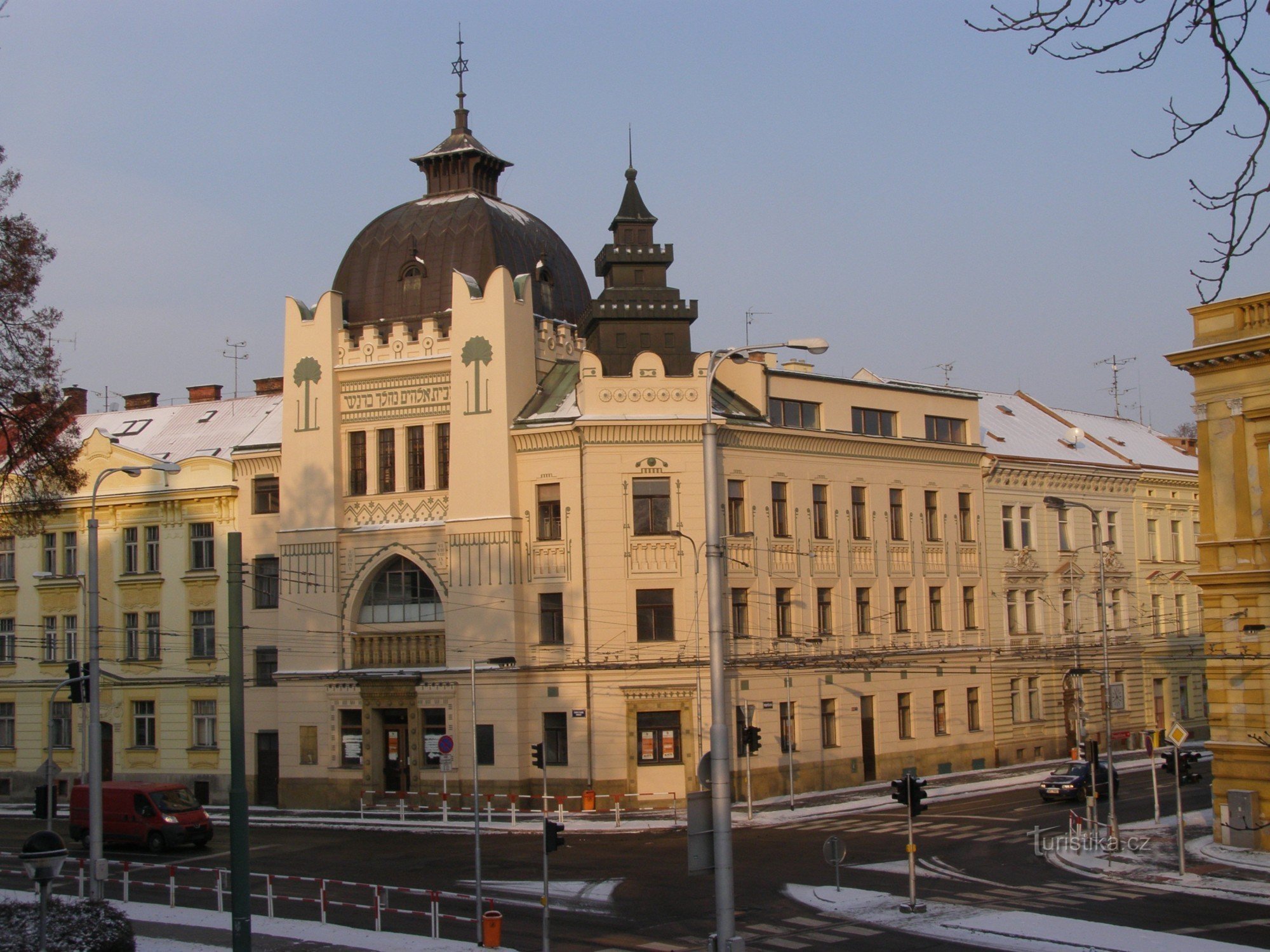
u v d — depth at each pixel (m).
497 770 54.88
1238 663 40.47
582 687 54.38
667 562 55.03
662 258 59.81
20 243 35.25
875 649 62.47
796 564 59.47
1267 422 39.81
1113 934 28.41
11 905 27.20
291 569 60.03
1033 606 71.38
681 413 55.66
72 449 38.34
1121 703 59.31
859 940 28.84
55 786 46.22
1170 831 44.44
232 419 70.12
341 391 60.12
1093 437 81.50
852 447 62.47
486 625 55.72
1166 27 10.73
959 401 68.31
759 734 52.78
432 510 58.00
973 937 28.80
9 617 68.62
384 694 57.31
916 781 32.53
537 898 34.69
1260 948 26.73
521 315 57.88
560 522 55.50
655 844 44.34
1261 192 10.92
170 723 63.94
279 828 53.38
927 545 65.88
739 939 20.75
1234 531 40.41
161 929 31.58
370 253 62.34
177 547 64.75
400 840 47.81
